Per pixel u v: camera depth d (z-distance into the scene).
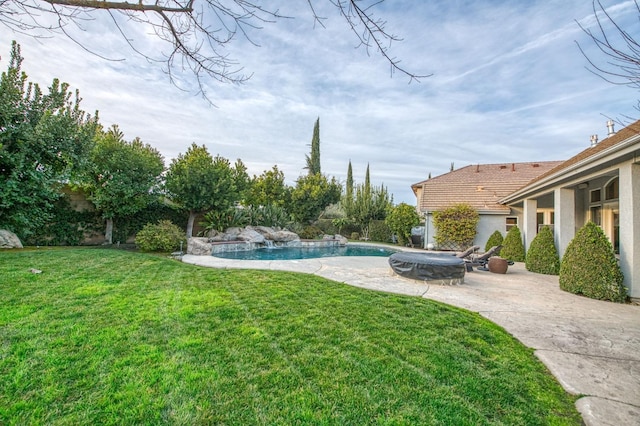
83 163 11.09
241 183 18.67
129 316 4.03
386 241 23.75
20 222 10.34
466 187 19.36
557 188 9.32
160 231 12.91
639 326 4.43
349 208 25.36
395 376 2.76
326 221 26.86
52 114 10.10
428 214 17.89
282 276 7.25
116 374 2.60
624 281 6.16
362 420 2.15
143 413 2.13
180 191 15.30
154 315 4.12
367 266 9.64
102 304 4.49
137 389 2.40
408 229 20.53
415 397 2.45
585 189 10.98
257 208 21.62
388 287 6.63
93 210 14.20
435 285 7.11
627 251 6.12
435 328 4.05
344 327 3.95
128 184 13.45
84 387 2.40
